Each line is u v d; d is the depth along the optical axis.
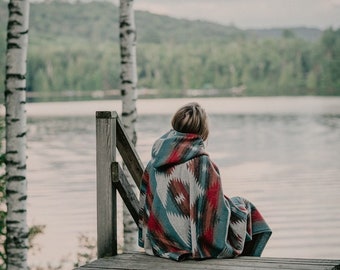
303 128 72.19
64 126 73.06
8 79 9.77
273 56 164.38
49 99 154.62
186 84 162.12
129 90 11.34
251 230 5.36
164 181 5.19
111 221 5.44
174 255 5.10
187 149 5.17
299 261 5.01
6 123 9.78
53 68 155.25
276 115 91.12
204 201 5.11
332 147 53.16
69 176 33.28
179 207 5.14
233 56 164.00
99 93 157.50
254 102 136.75
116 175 5.43
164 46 164.12
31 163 40.16
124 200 5.57
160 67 161.75
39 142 55.81
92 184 30.11
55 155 45.56
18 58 9.74
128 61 11.36
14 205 9.77
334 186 31.03
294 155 47.75
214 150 51.94
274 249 18.92
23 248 9.80
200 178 5.12
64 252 15.48
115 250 5.45
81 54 159.12
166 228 5.18
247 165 41.97
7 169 9.80
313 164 41.66
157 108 108.12
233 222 5.26
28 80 153.88
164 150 5.23
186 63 162.12
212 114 92.94
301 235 20.53
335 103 129.38
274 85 164.00
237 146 54.91
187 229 5.14
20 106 9.79
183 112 5.29
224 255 5.15
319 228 21.44
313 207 25.30
